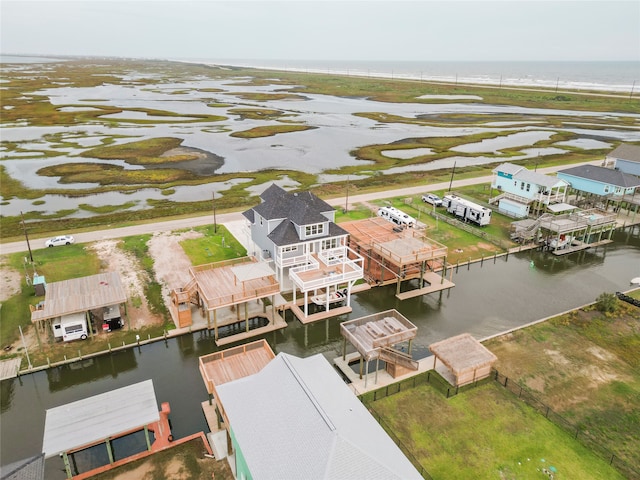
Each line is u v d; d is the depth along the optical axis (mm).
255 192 74188
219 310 41719
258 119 147875
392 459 20469
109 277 41156
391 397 30953
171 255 51000
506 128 136125
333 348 37594
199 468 24906
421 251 45250
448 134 127000
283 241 42406
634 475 24984
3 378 33031
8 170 84500
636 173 73125
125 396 27094
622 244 58312
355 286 47031
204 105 177000
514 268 51562
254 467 19953
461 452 26344
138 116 145750
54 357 34938
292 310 42312
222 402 24297
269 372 25484
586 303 44188
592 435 27812
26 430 28812
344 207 66875
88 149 101188
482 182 81188
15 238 55000
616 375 33438
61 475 25281
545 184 62750
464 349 33406
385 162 95688
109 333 38031
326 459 19016
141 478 24219
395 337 32562
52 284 39844
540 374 33438
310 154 101938
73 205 67500
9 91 197750
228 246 53469
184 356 36156
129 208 66375
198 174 84812
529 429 28156
